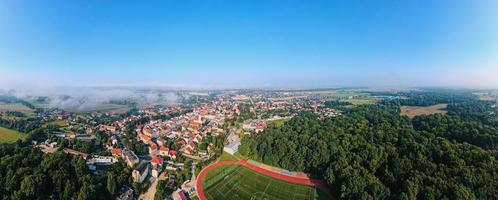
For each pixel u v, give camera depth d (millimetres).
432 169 143500
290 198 156375
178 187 167875
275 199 154750
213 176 184750
